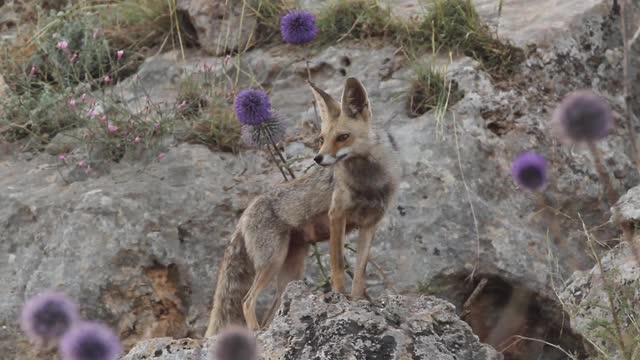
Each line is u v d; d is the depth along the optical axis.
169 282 11.77
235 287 10.76
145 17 15.55
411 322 8.49
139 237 11.75
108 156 12.85
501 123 12.93
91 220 11.80
